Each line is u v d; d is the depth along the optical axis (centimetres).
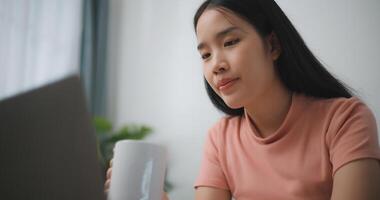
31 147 38
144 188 52
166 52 262
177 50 258
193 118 245
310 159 78
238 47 73
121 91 272
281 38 82
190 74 251
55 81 39
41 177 38
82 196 40
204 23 75
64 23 236
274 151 83
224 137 96
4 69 200
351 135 72
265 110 84
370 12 199
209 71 76
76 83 40
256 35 76
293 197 78
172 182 241
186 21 257
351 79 197
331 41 206
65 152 39
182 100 251
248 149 89
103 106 256
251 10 77
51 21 228
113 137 205
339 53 203
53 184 39
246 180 86
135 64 271
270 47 81
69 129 39
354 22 202
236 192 89
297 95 86
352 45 200
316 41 209
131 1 278
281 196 79
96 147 41
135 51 272
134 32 274
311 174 77
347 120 75
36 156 38
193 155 240
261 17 78
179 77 254
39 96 38
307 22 213
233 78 74
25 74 211
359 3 202
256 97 78
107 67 272
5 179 38
